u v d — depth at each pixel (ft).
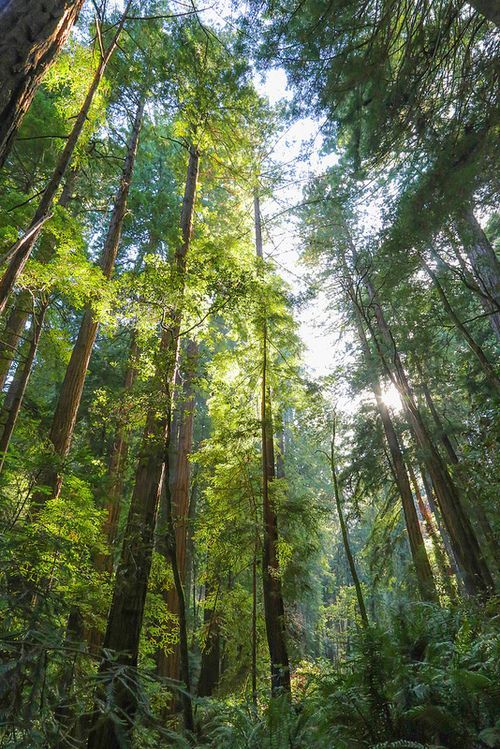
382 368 41.75
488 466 24.41
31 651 4.98
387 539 44.73
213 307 20.90
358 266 37.55
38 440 19.19
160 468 20.54
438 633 12.87
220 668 47.14
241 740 10.37
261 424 33.24
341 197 32.94
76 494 18.26
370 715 9.93
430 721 8.87
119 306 21.38
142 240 47.50
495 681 8.94
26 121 30.78
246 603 36.24
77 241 20.31
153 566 25.70
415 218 23.63
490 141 20.35
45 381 43.55
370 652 10.82
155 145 49.83
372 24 19.47
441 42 19.16
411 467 45.55
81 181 34.81
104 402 23.00
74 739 4.75
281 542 29.19
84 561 16.03
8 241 17.35
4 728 4.44
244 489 33.99
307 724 10.27
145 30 26.89
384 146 23.52
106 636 16.87
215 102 28.37
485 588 28.40
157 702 20.39
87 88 26.17
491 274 32.04
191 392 39.58
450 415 49.85
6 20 6.80
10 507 11.76
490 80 19.58
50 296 23.24
